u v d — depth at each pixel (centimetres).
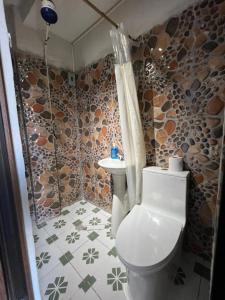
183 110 119
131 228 103
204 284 109
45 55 172
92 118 200
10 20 139
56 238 160
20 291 45
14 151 41
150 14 124
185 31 109
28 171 169
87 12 150
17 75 145
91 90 193
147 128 142
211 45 101
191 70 111
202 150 114
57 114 197
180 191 112
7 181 40
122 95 126
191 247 131
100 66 175
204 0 99
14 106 41
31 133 168
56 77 192
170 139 129
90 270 124
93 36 174
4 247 40
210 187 114
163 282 92
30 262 48
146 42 130
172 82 121
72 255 139
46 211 189
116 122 170
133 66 141
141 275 82
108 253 140
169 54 119
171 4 113
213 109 105
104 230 170
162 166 138
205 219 120
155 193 124
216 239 38
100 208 214
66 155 213
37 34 167
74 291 109
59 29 173
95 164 209
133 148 134
